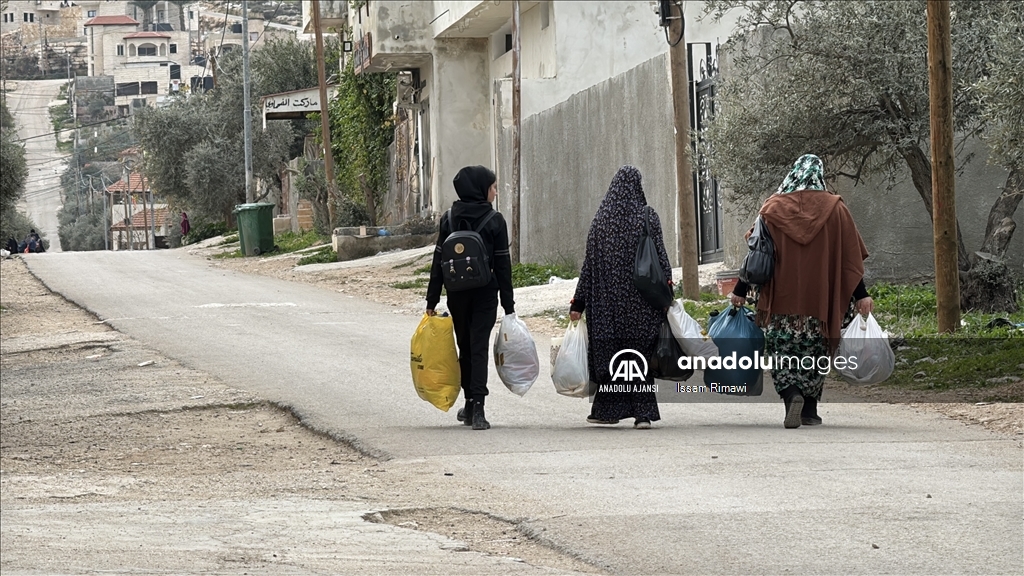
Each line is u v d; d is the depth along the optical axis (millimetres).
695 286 23766
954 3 20484
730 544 8586
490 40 49375
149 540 9633
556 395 16328
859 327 12984
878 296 21766
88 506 11469
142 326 26234
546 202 35594
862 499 9766
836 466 11086
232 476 12750
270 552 9023
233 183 80688
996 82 16344
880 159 22438
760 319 13180
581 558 8523
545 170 35594
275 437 14859
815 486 10281
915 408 14242
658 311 13461
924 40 19984
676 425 13734
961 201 23109
